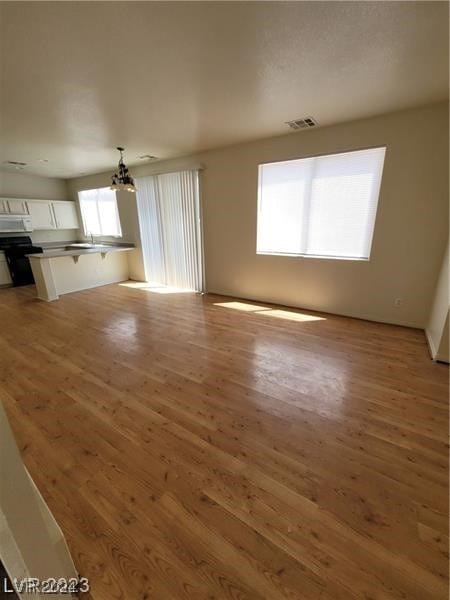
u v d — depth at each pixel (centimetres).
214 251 493
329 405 206
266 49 181
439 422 188
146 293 535
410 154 295
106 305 461
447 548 117
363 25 159
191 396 220
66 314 418
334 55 188
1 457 71
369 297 363
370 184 332
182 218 516
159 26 158
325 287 394
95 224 694
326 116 299
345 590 104
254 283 462
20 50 177
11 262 617
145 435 181
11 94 238
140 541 121
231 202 443
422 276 322
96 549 118
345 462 159
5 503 72
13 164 520
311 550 117
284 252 422
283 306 436
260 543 119
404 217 315
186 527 126
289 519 129
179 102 259
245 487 145
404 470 153
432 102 269
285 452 166
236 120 307
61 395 223
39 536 84
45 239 702
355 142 318
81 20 151
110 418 197
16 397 221
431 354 277
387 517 129
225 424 189
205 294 518
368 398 213
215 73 210
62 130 332
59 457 165
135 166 548
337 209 361
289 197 393
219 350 295
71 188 709
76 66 198
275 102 263
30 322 386
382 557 114
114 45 175
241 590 104
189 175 480
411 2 142
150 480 149
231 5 143
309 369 255
